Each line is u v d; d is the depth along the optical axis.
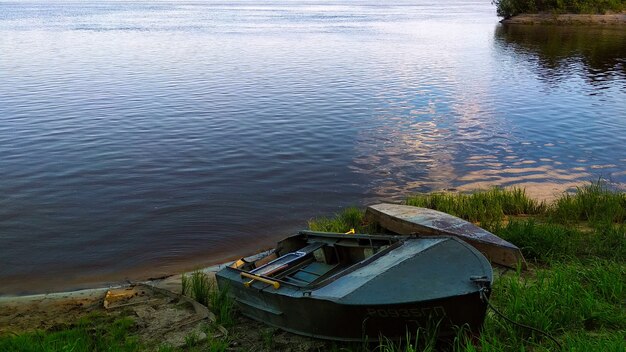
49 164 18.52
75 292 10.69
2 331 8.98
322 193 16.30
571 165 18.84
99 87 32.03
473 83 34.81
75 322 9.22
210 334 8.45
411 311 7.09
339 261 9.62
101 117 24.92
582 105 28.33
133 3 145.12
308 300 7.64
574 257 10.46
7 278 11.36
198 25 77.19
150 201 15.59
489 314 8.15
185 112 26.00
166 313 9.46
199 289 9.96
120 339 8.54
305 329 8.07
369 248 9.16
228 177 17.58
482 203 14.10
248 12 108.50
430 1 179.62
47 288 10.90
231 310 9.20
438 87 33.22
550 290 8.52
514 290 8.65
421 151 20.33
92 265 11.95
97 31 67.00
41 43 54.16
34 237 13.29
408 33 68.94
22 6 123.88
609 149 20.67
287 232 13.66
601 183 16.91
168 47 51.97
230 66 40.75
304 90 31.58
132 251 12.62
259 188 16.67
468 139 21.91
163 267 11.84
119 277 11.38
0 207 14.98
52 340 8.17
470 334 7.27
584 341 6.99
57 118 24.64
